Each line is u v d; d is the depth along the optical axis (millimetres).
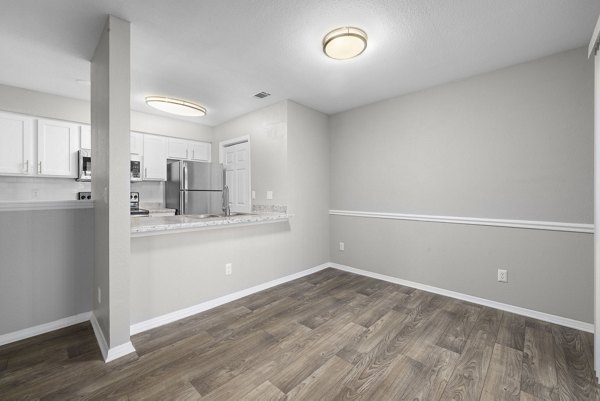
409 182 3227
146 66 2564
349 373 1672
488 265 2660
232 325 2281
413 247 3203
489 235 2652
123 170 1845
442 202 2963
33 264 2107
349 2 1711
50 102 3252
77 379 1604
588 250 2172
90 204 2361
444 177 2945
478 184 2713
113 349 1797
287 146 3457
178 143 4438
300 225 3639
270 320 2373
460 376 1642
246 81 2910
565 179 2262
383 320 2371
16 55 2338
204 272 2584
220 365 1746
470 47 2219
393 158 3373
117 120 1816
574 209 2227
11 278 2018
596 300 1618
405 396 1483
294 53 2338
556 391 1515
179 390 1521
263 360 1801
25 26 1921
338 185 4012
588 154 2166
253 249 3041
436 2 1704
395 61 2461
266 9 1777
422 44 2178
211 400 1450
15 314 2031
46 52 2289
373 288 3186
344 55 2178
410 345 1978
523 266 2465
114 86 1806
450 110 2896
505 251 2561
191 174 4133
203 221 2545
